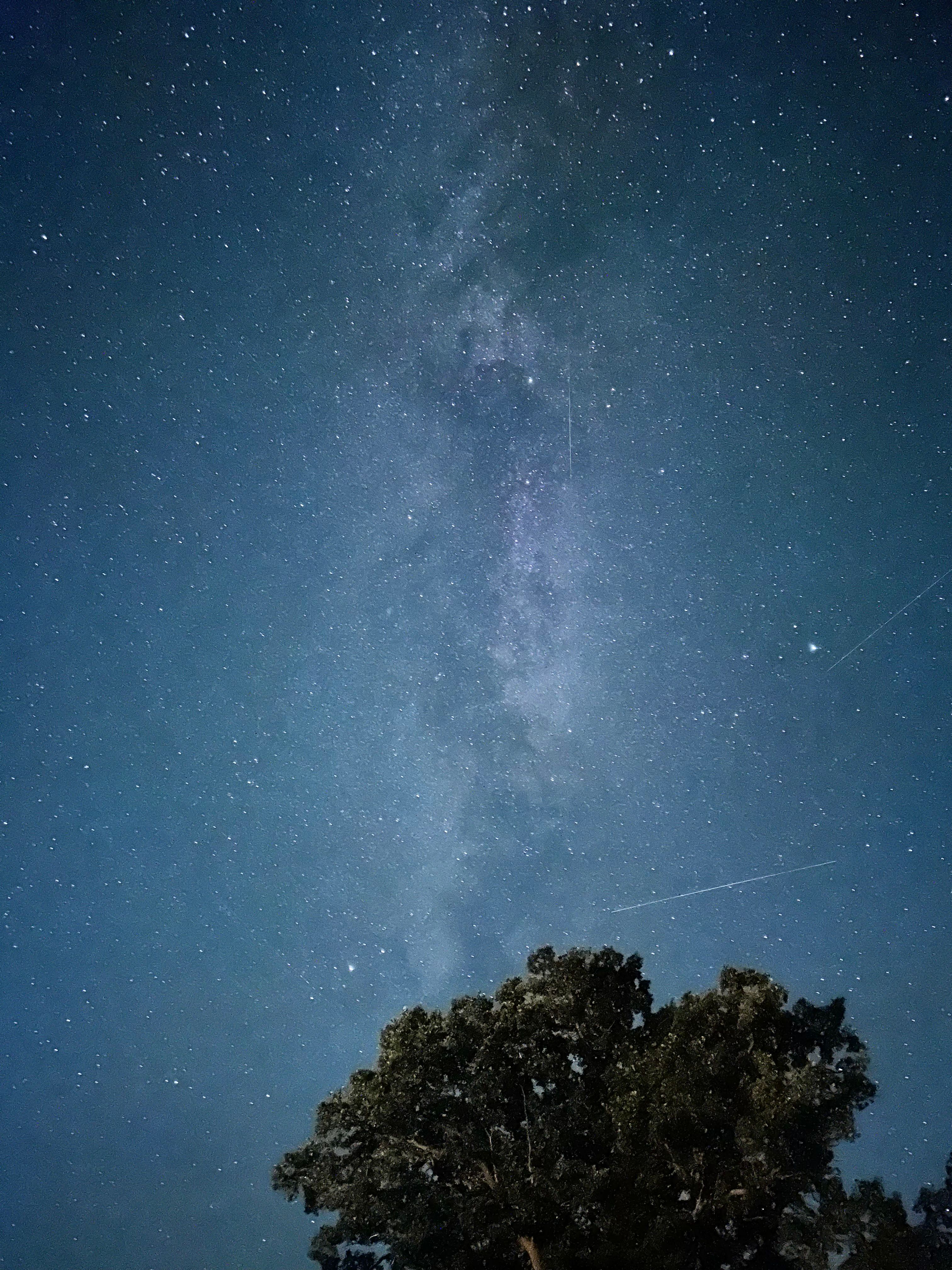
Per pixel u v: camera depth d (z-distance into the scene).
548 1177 15.45
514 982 17.16
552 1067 16.34
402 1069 16.47
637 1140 15.26
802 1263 15.10
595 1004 16.53
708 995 16.08
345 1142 17.06
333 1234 16.62
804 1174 15.26
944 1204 15.57
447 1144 16.39
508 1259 15.91
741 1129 14.81
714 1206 15.25
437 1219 16.14
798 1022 16.19
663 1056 15.48
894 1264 14.73
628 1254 14.88
